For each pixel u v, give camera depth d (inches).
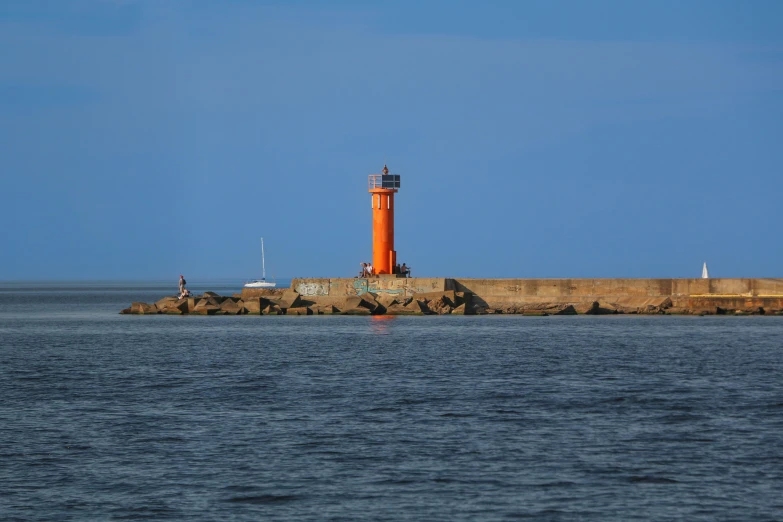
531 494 3496.6
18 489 3595.0
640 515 3262.8
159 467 3890.3
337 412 5113.2
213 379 6614.2
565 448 4185.5
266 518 3262.8
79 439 4426.7
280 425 4739.2
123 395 5851.4
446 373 6830.7
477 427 4660.4
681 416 4948.3
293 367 7303.2
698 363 7455.7
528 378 6525.6
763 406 5270.7
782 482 3629.4
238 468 3868.1
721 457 4008.4
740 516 3250.5
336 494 3508.9
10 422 4879.4
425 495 3491.6
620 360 7677.2
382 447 4220.0
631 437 4407.0
